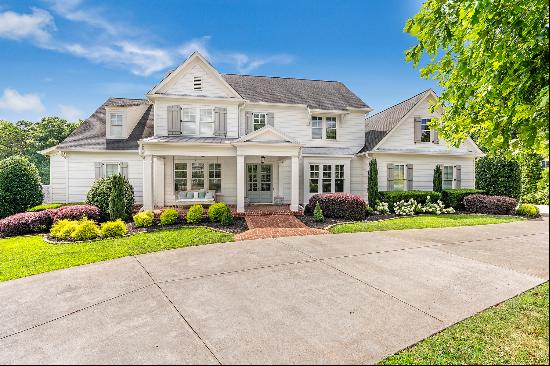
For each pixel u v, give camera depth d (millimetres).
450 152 18328
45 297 5320
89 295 5375
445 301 4969
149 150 13523
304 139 18031
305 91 19672
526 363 3293
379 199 16531
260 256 7789
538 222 13336
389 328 4105
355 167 18703
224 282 5938
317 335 3943
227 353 3559
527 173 20906
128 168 16438
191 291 5496
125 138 16891
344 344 3725
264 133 14242
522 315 4410
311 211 15094
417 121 18266
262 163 17250
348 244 9070
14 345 3816
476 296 5164
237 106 16484
